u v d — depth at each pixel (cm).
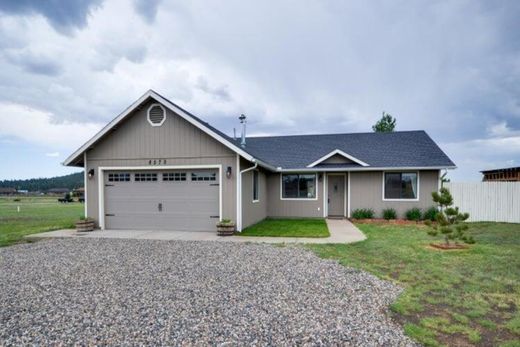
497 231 1105
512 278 549
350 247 817
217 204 1085
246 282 530
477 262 658
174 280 541
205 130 1052
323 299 451
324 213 1516
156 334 342
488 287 503
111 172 1162
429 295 468
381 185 1446
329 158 1497
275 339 331
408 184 1424
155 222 1132
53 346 318
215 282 530
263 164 1157
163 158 1113
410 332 346
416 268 616
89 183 1165
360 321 377
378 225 1258
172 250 792
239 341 326
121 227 1155
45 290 492
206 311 405
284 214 1553
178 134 1103
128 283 526
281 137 1889
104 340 329
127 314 396
